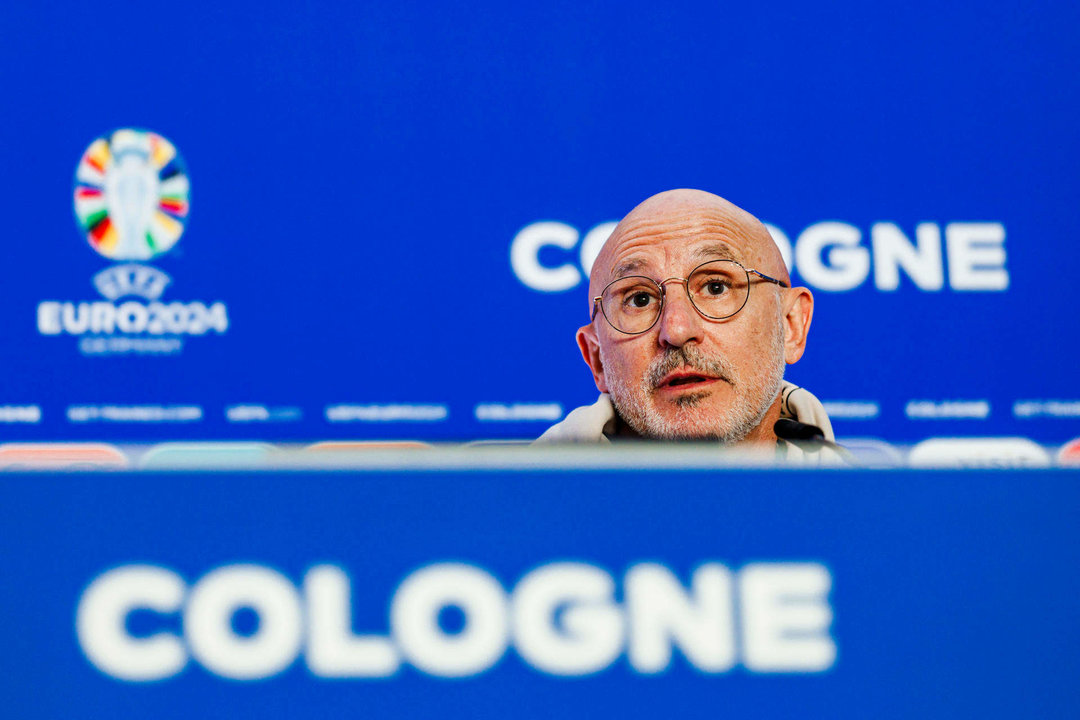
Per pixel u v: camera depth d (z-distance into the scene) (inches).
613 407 175.0
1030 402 216.1
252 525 63.4
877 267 218.1
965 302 218.1
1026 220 221.1
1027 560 65.2
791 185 219.5
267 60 218.5
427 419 211.3
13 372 206.7
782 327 172.9
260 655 62.4
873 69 224.1
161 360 209.9
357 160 217.0
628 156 219.9
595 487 64.4
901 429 213.8
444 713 62.2
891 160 221.6
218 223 213.8
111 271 211.0
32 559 62.4
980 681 63.7
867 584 64.4
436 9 221.5
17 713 61.2
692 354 166.9
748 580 63.9
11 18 215.2
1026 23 225.8
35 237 210.7
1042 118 224.2
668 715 62.8
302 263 213.8
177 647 62.3
